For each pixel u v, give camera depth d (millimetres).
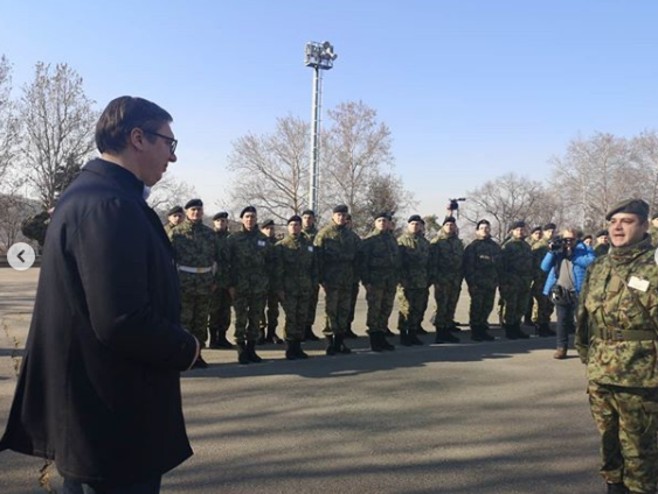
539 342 9750
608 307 3363
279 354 8328
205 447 4391
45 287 1799
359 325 11422
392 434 4754
